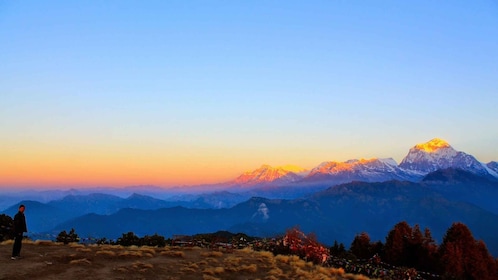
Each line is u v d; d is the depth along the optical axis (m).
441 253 48.75
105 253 30.44
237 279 27.97
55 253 29.50
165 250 35.41
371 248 54.81
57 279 23.12
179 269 28.38
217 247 40.06
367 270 38.50
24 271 23.95
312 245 40.53
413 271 40.25
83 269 25.78
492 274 47.25
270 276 28.84
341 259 42.84
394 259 50.62
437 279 45.38
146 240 41.81
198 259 32.62
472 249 47.84
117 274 25.41
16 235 26.75
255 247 43.16
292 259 37.16
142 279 25.00
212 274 27.97
